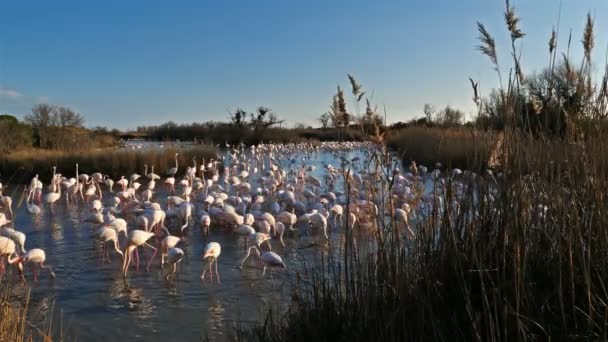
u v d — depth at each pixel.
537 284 4.38
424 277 4.71
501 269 4.46
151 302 9.57
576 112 4.73
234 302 9.38
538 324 3.89
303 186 24.00
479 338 3.83
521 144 4.70
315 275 6.27
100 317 8.91
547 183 4.64
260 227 13.48
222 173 34.50
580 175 4.57
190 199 21.19
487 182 4.87
